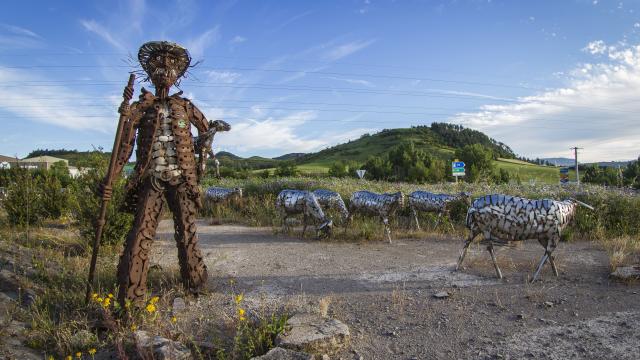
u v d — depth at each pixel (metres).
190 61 5.70
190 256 5.72
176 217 5.68
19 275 5.95
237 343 4.19
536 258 7.97
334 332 4.45
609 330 4.67
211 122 5.92
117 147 5.00
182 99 5.66
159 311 5.10
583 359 4.09
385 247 9.30
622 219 10.83
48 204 11.15
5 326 4.47
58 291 5.58
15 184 10.50
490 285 6.32
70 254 7.62
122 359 3.98
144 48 5.38
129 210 5.60
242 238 10.51
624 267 6.54
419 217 12.49
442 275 6.88
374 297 5.88
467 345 4.49
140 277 5.03
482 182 20.12
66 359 4.12
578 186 14.76
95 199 8.12
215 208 15.37
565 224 6.63
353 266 7.56
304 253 8.65
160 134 5.38
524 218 6.48
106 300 4.66
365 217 12.40
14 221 10.00
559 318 5.06
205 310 5.30
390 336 4.74
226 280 6.62
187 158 5.54
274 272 7.15
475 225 6.90
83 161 8.73
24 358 4.03
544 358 4.15
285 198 10.58
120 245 8.02
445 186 18.64
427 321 5.08
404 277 6.81
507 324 4.95
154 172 5.32
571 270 7.03
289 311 5.21
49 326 4.64
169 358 3.90
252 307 5.35
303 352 4.02
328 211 13.13
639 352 4.16
